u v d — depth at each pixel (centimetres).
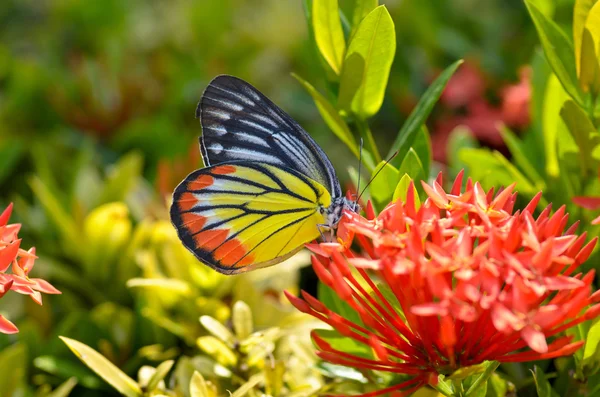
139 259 42
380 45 38
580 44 38
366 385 38
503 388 37
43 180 47
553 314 33
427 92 39
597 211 39
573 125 38
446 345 33
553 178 40
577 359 36
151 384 37
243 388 36
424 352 35
